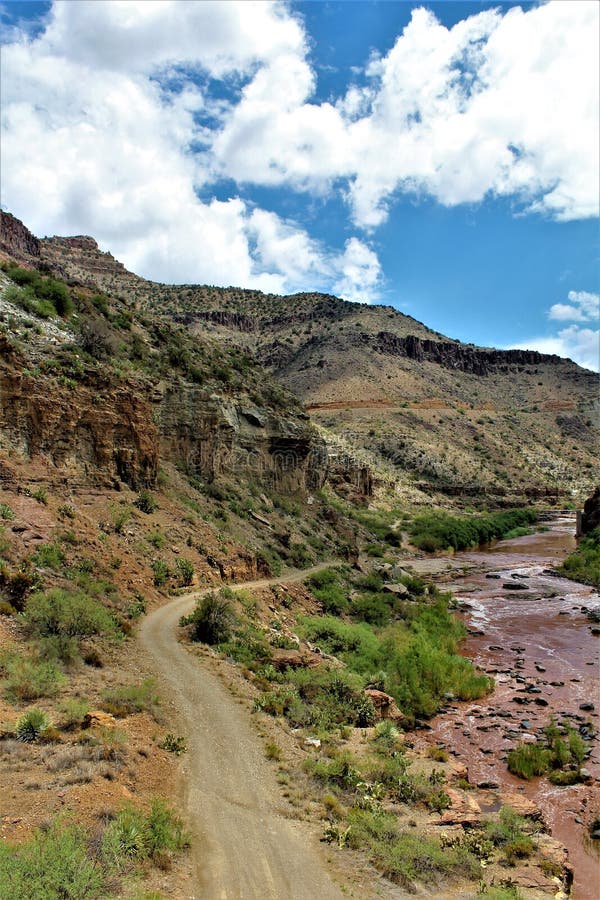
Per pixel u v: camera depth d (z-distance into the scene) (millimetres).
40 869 8164
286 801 13359
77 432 31562
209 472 47938
